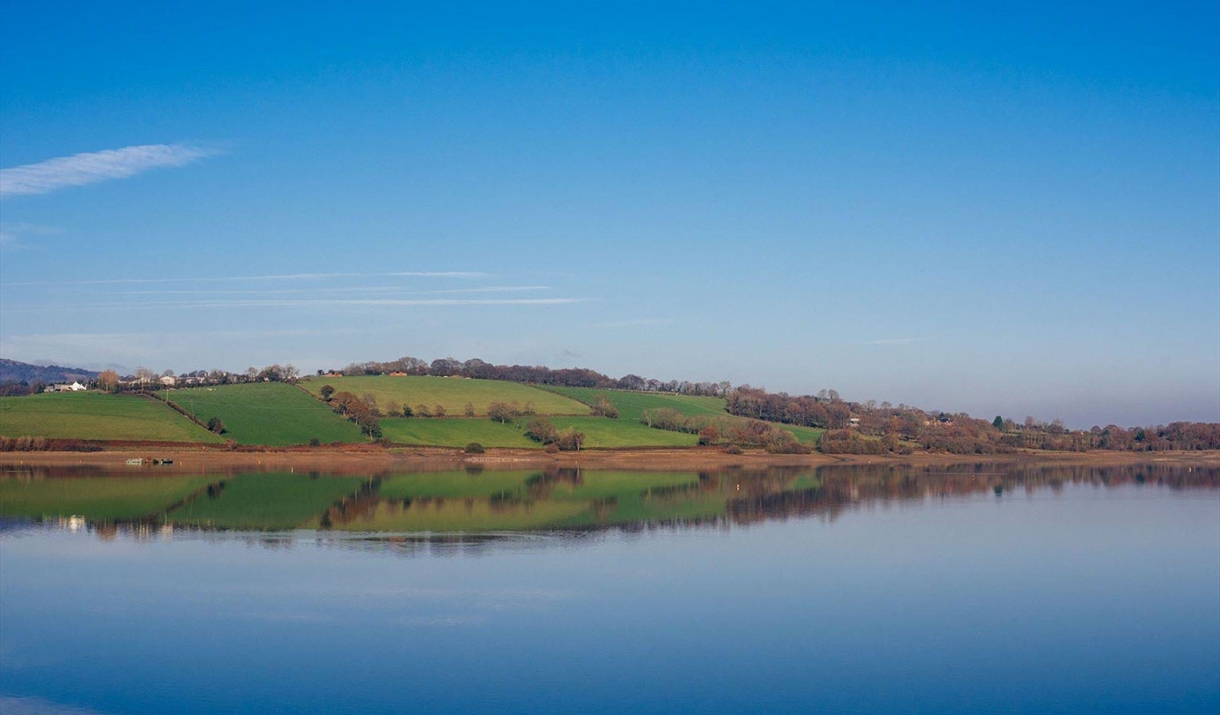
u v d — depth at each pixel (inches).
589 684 1364.4
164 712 1239.5
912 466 6530.5
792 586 1989.4
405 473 4990.2
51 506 3166.8
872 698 1333.7
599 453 6491.1
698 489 4328.3
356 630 1601.9
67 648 1496.1
